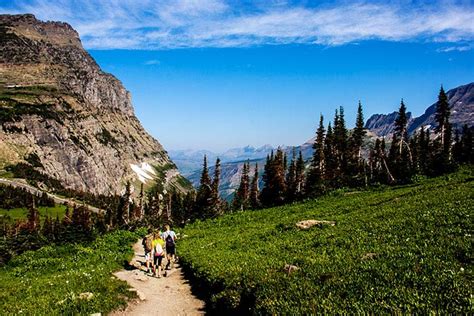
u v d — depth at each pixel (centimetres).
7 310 1558
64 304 1578
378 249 1741
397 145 9325
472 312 948
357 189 5944
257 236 3180
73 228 7456
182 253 3180
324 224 2973
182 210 12875
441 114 8312
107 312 1594
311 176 7969
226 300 1620
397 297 1105
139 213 15662
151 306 1803
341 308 1119
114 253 3225
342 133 9306
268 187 9625
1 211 17612
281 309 1234
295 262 1848
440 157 6206
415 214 2453
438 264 1324
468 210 2170
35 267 2841
